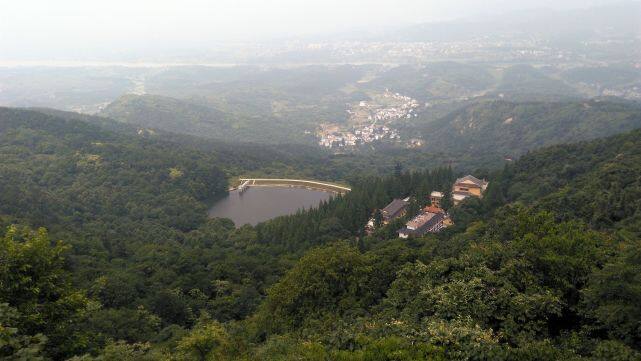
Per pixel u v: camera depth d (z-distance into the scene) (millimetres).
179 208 150750
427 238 84562
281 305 47344
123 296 63500
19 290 30953
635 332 29531
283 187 191250
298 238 106812
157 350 43438
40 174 155125
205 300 70188
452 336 29578
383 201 129750
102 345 41250
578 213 74438
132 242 109125
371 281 47781
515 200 106000
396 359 28609
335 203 127562
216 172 185125
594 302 32281
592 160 112125
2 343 24203
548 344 28984
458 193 126812
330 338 33125
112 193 150375
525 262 36469
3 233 76312
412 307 36031
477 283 34906
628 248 37844
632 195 71688
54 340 31359
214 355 38125
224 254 95375
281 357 32938
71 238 92688
